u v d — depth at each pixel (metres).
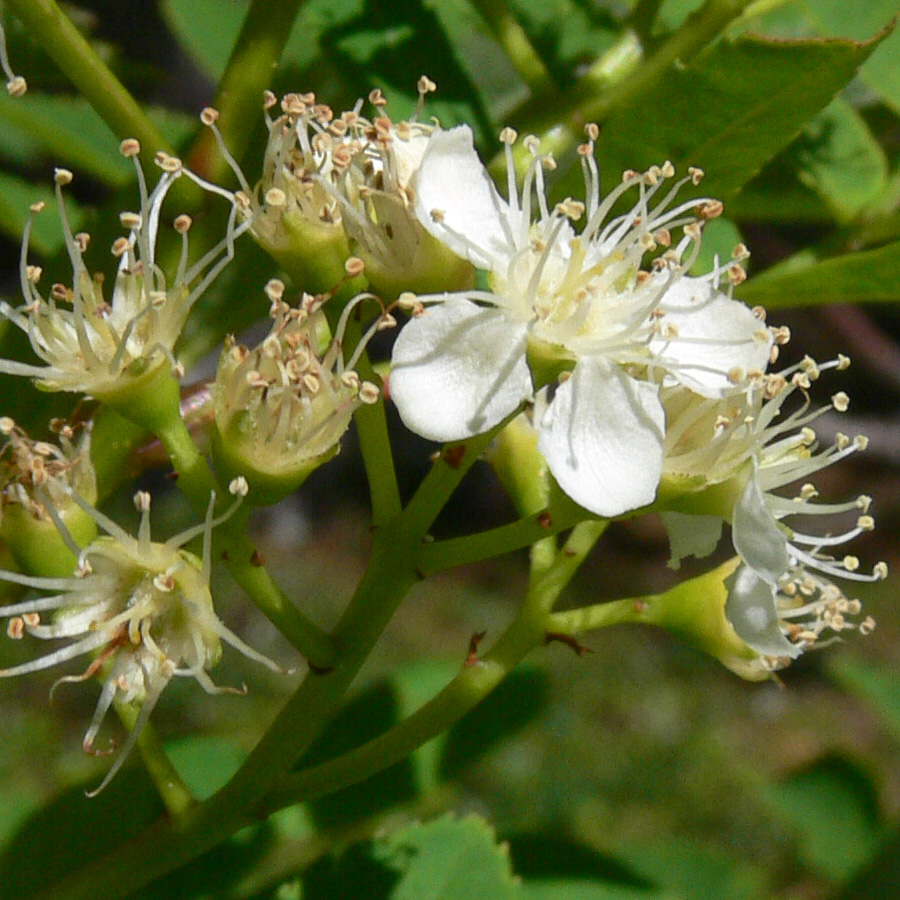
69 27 0.05
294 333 0.05
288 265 0.05
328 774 0.05
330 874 0.06
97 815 0.06
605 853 0.06
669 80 0.06
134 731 0.05
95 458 0.05
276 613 0.05
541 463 0.06
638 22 0.06
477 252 0.05
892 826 0.08
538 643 0.05
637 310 0.05
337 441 0.05
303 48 0.06
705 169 0.06
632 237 0.05
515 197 0.05
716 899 0.07
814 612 0.06
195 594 0.05
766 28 0.07
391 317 0.05
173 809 0.05
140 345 0.05
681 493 0.05
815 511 0.05
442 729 0.05
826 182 0.06
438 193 0.05
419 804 0.06
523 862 0.06
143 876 0.05
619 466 0.05
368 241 0.05
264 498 0.05
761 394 0.05
